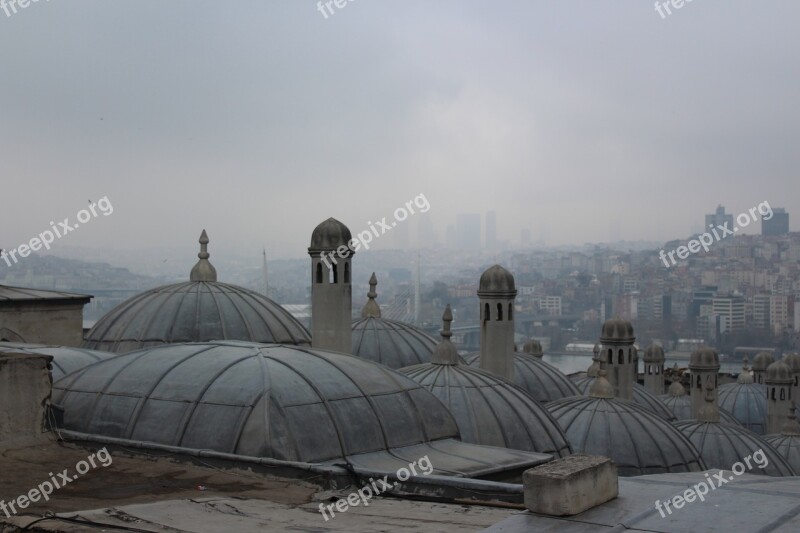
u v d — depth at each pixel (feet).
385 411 69.26
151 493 52.65
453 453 69.00
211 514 44.39
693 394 180.45
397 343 134.31
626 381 135.03
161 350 77.20
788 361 215.92
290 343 118.21
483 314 116.26
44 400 65.26
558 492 35.88
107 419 68.03
